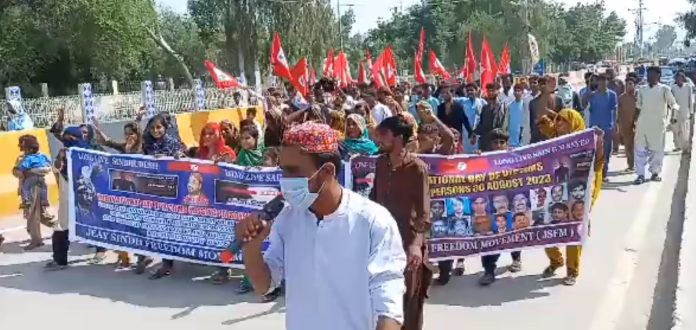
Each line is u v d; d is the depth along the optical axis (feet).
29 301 22.67
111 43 123.85
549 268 23.29
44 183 29.86
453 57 253.65
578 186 21.93
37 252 29.12
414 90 49.73
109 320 20.67
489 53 61.52
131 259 27.55
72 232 26.22
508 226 22.18
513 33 242.37
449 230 22.07
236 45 147.33
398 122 15.10
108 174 25.41
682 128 50.49
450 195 21.95
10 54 117.60
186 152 26.99
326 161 8.51
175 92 83.20
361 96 47.34
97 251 27.17
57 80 132.87
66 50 127.85
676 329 15.62
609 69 46.80
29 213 29.63
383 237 8.55
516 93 38.06
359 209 8.64
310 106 27.32
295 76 50.19
